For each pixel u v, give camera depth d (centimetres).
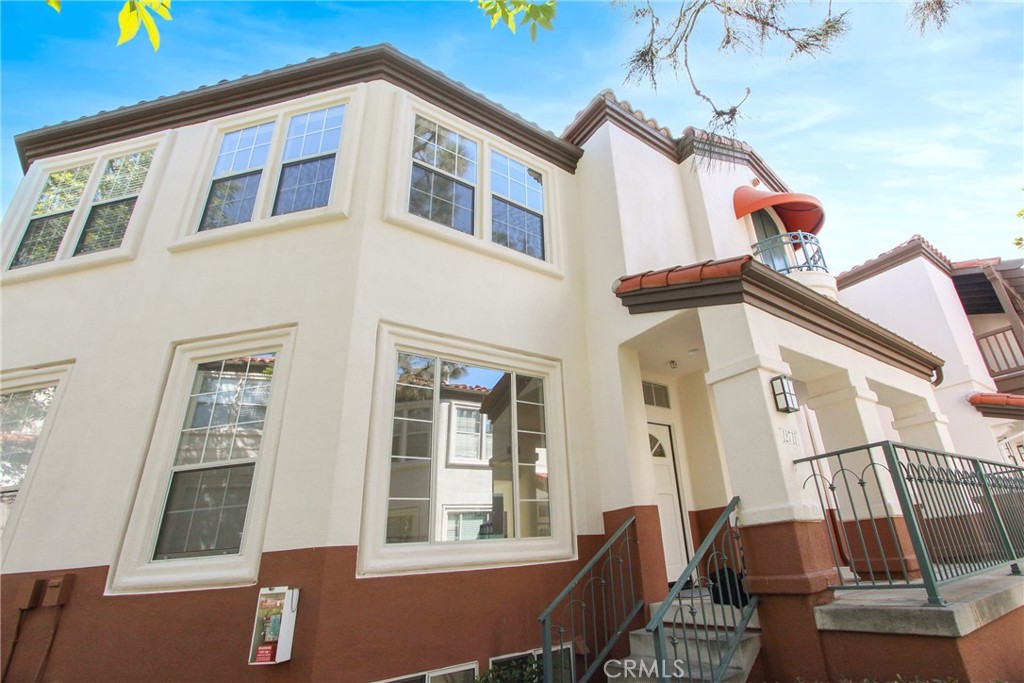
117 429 507
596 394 674
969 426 1020
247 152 673
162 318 560
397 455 510
